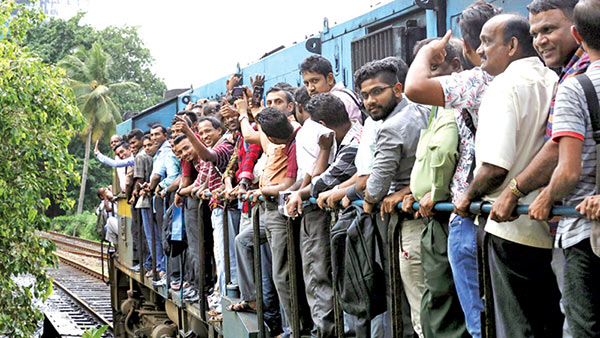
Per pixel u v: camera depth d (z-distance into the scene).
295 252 5.16
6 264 9.32
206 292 7.37
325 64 5.24
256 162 6.05
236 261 5.95
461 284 3.21
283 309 5.24
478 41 3.43
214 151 6.76
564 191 2.54
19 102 9.23
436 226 3.42
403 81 4.11
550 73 3.06
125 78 54.44
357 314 4.00
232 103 7.06
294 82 8.23
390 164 3.69
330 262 4.57
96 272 21.09
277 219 5.18
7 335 9.33
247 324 5.56
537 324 2.97
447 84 3.24
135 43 54.94
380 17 6.64
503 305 2.97
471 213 3.05
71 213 49.31
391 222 3.72
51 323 12.86
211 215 7.09
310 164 4.73
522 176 2.73
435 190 3.31
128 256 11.14
